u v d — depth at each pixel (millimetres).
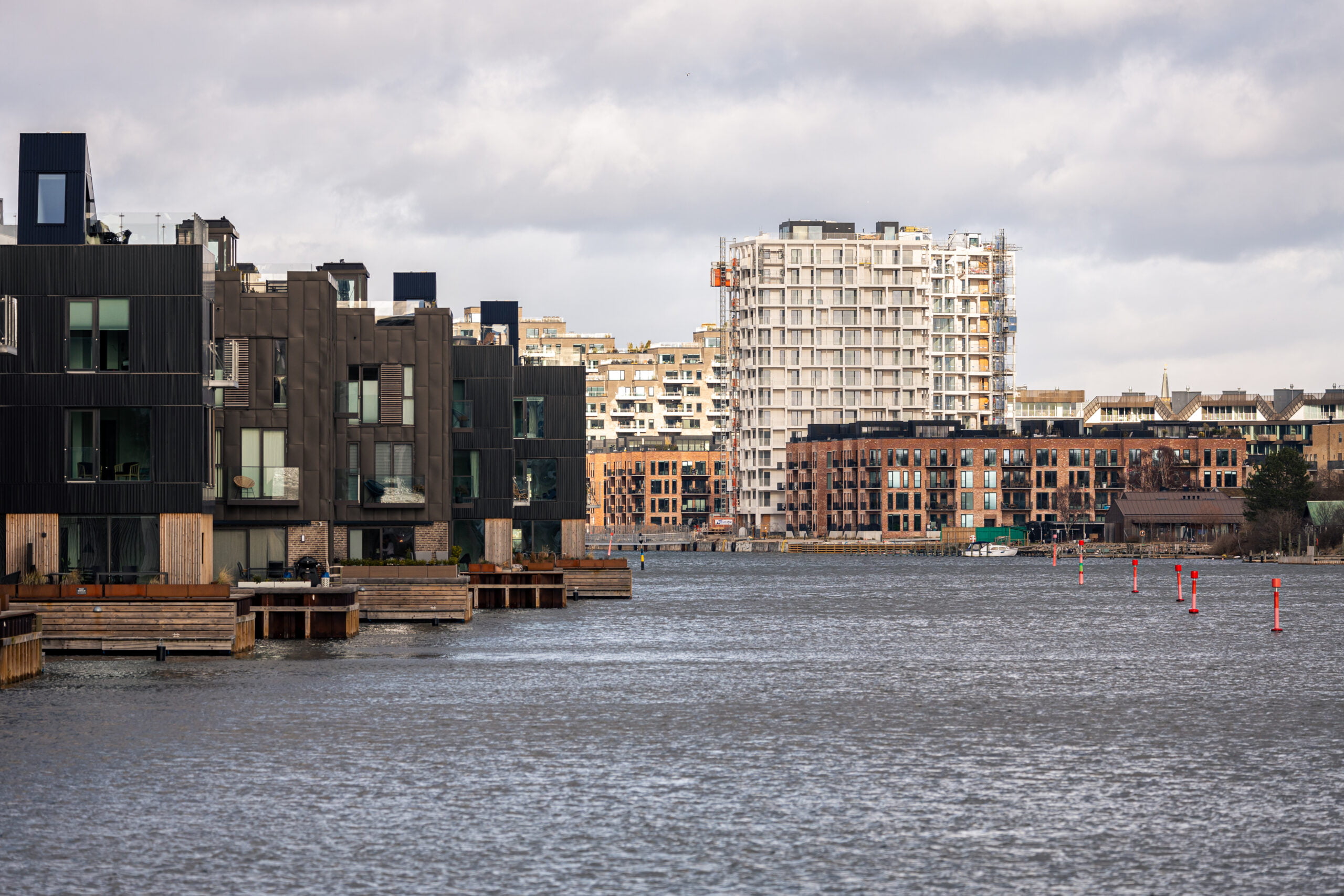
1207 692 85812
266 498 132750
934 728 70625
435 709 75312
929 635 131375
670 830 48906
